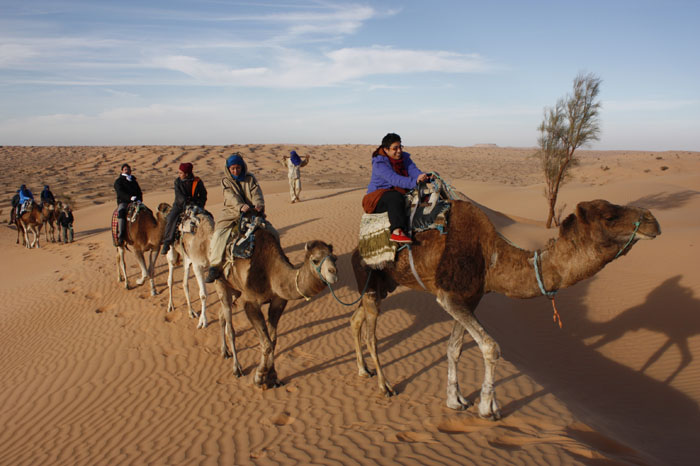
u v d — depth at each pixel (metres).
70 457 5.95
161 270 14.21
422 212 5.39
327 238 14.59
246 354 8.33
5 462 6.12
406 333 8.77
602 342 9.93
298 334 9.03
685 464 5.36
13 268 18.47
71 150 111.62
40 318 11.63
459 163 100.69
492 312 11.48
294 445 5.20
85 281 13.85
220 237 6.90
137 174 65.50
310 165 81.25
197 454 5.37
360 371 6.94
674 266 12.16
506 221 22.61
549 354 9.74
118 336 9.63
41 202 23.73
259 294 6.50
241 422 6.05
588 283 12.36
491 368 5.16
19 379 8.58
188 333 9.34
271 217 18.88
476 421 5.33
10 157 93.75
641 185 32.28
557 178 23.36
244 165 7.18
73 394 7.72
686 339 9.38
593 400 7.82
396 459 4.58
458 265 5.08
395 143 5.78
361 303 6.85
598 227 4.42
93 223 28.30
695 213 24.41
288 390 6.80
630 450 4.96
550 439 4.81
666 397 7.84
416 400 6.01
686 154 113.38
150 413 6.79
